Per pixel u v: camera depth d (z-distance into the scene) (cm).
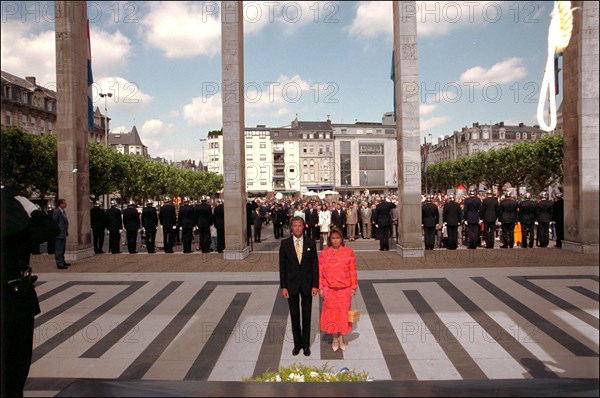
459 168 4525
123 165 3350
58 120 1065
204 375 418
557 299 462
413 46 1094
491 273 807
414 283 772
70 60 1043
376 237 1711
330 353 475
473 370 405
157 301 688
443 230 1373
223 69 1112
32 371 423
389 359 449
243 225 1156
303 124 7744
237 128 1114
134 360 455
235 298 705
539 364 390
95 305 667
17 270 315
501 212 1233
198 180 6600
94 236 1299
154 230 1288
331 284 482
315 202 1909
